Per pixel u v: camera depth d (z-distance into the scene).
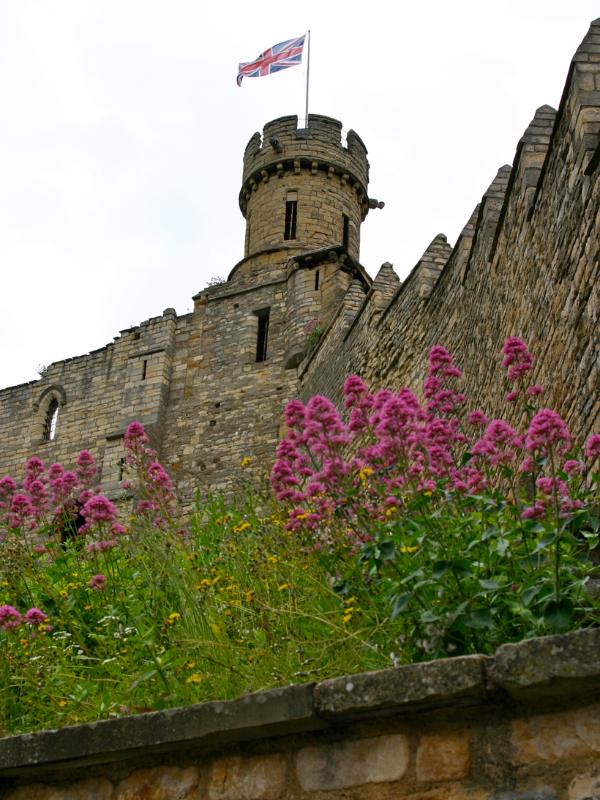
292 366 31.14
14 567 7.62
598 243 8.17
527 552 4.95
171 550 7.25
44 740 4.64
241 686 5.33
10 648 6.38
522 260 10.96
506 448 6.57
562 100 9.32
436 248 18.31
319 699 4.12
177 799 4.41
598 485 6.29
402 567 5.20
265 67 38.91
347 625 5.37
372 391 19.64
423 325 17.08
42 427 36.12
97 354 36.19
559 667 3.75
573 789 3.74
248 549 7.05
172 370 34.31
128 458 8.44
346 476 5.84
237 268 35.75
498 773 3.89
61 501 8.00
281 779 4.26
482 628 4.72
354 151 38.56
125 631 6.28
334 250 31.80
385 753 4.11
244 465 9.23
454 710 4.04
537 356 10.06
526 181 10.88
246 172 38.66
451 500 5.88
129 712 5.49
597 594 5.07
